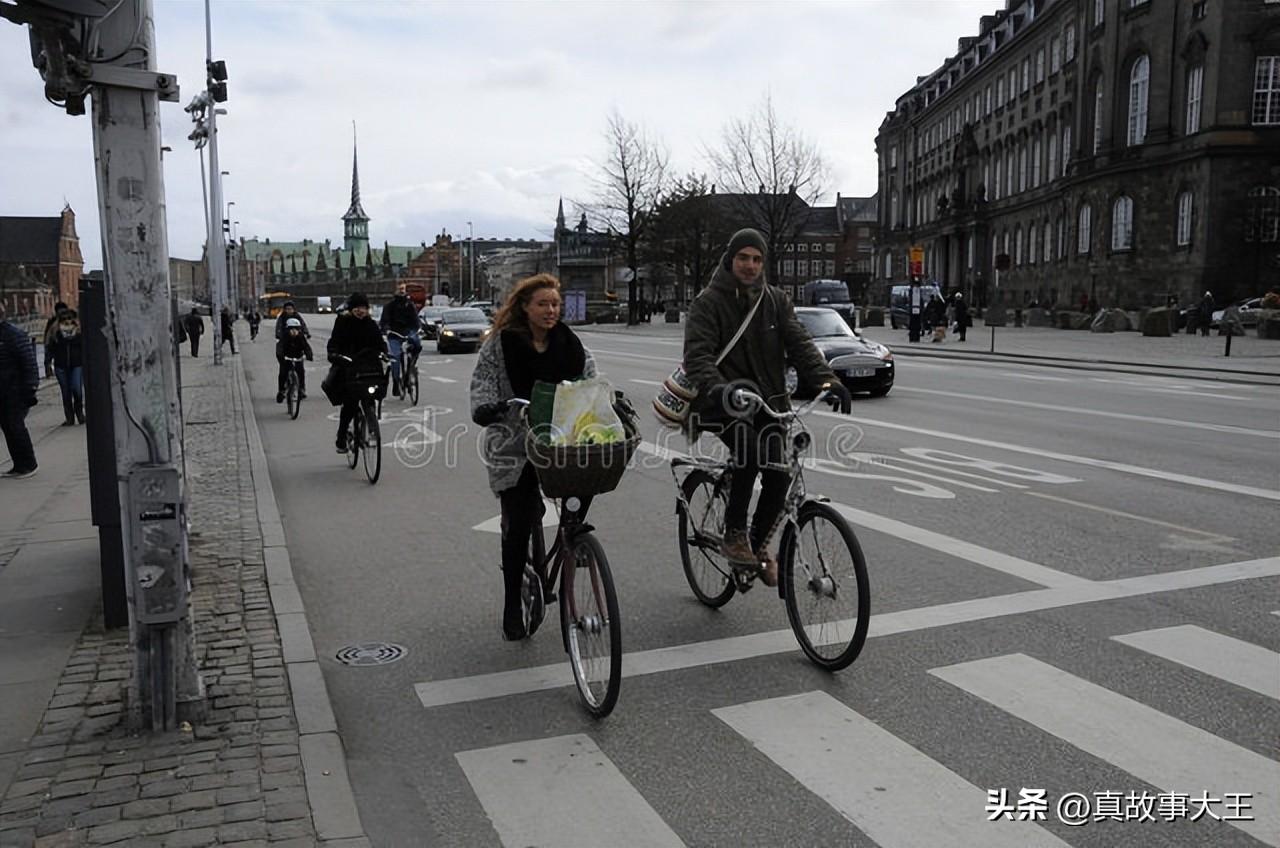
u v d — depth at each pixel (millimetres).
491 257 164125
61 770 3967
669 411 5531
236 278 95188
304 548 7859
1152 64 50812
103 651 5352
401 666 5277
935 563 6871
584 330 62500
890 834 3516
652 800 3801
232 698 4660
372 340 10766
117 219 4008
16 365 10953
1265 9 45688
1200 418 14500
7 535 8117
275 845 3424
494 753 4234
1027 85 71438
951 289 86875
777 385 5250
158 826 3537
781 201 63875
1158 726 4297
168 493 4219
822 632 5016
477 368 5121
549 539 7902
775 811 3691
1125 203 53312
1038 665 4996
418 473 11234
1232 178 46531
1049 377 22578
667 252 72250
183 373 28156
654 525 8328
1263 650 5148
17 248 121500
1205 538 7402
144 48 3945
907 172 103375
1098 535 7555
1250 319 41875
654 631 5672
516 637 5418
